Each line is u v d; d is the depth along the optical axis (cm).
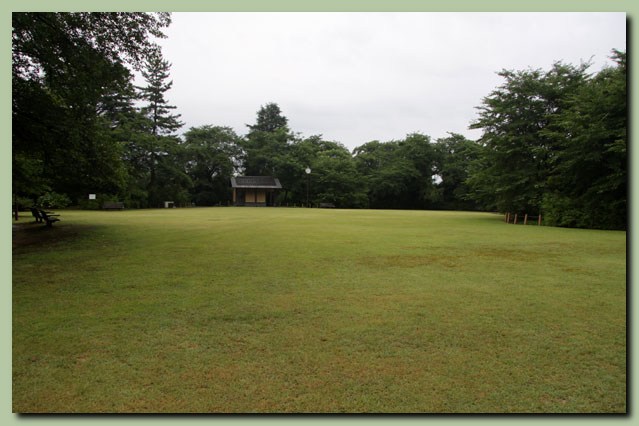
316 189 4869
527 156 2170
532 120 2173
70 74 1097
